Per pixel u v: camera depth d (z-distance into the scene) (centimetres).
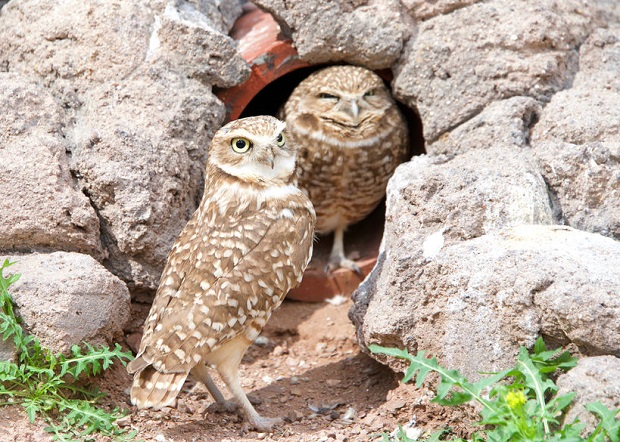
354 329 1118
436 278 859
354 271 1191
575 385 715
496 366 802
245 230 892
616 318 726
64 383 860
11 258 921
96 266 906
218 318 834
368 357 1045
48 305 845
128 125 1012
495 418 712
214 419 905
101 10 1073
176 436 854
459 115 1109
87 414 818
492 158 989
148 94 1044
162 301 862
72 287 861
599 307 732
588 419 698
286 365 1066
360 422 908
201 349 823
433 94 1127
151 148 1003
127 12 1078
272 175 927
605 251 808
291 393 988
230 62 1088
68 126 1028
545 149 998
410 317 874
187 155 1043
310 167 1196
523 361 758
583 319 736
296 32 1124
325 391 993
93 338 866
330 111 1162
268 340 1120
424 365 789
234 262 869
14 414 820
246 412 883
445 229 907
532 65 1095
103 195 975
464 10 1138
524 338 784
